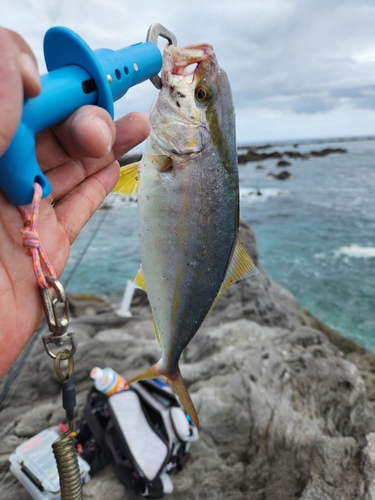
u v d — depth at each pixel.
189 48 0.29
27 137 0.18
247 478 0.55
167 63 0.29
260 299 1.06
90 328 0.91
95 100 0.21
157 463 0.50
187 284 0.30
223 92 0.29
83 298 1.33
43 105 0.18
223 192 0.29
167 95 0.28
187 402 0.32
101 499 0.49
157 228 0.29
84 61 0.20
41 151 0.26
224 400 0.64
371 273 1.96
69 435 0.24
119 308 1.16
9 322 0.24
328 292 1.76
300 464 0.56
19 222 0.24
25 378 0.70
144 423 0.53
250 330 0.87
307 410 0.65
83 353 0.76
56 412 0.63
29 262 0.24
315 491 0.53
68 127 0.20
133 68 0.23
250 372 0.71
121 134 0.27
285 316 1.02
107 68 0.21
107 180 0.30
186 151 0.28
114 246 2.27
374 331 1.41
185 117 0.28
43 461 0.49
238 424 0.61
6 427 0.60
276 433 0.60
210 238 0.29
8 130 0.17
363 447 0.58
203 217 0.29
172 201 0.28
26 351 0.73
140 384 0.60
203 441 0.58
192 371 0.72
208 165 0.28
